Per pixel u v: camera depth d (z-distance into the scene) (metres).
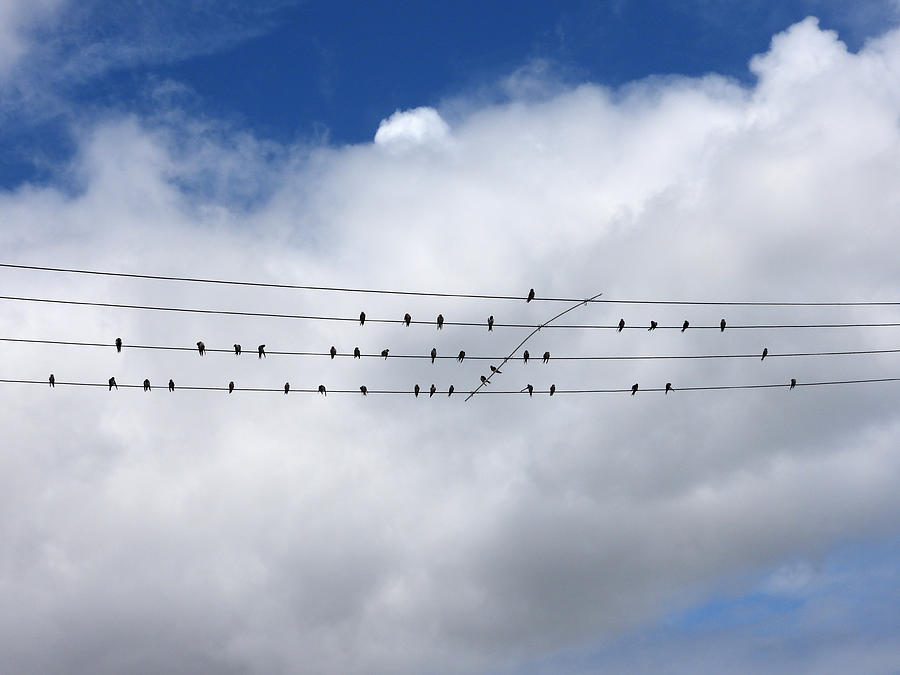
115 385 48.66
